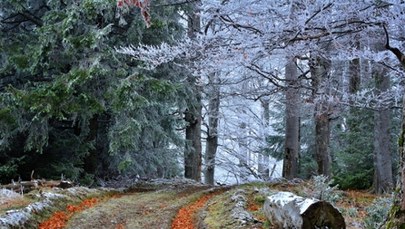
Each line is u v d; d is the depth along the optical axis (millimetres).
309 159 19203
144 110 14625
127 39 13617
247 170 24109
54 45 12477
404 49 7578
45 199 8555
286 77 13422
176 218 8695
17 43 14031
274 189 10789
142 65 13156
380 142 11406
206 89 16500
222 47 7848
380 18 6496
